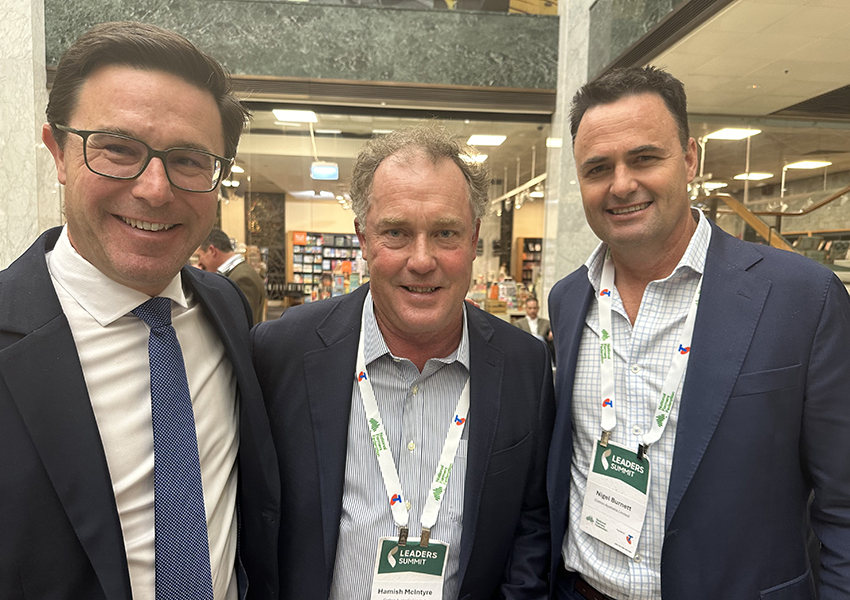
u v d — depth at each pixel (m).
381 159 1.18
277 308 5.65
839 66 4.10
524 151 6.04
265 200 5.61
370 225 1.18
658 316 1.29
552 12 5.48
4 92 4.82
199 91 0.93
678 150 1.26
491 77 5.46
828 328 1.12
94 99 0.86
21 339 0.83
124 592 0.83
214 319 1.12
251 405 1.12
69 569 0.81
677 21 3.60
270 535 1.14
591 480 1.33
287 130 5.53
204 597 0.93
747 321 1.16
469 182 1.20
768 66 4.15
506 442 1.28
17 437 0.79
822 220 6.67
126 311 0.95
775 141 6.02
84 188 0.87
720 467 1.13
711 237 1.30
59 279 0.94
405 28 5.34
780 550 1.14
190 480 0.95
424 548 1.18
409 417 1.26
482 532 1.23
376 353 1.25
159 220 0.90
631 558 1.24
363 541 1.17
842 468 1.10
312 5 5.22
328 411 1.21
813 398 1.11
